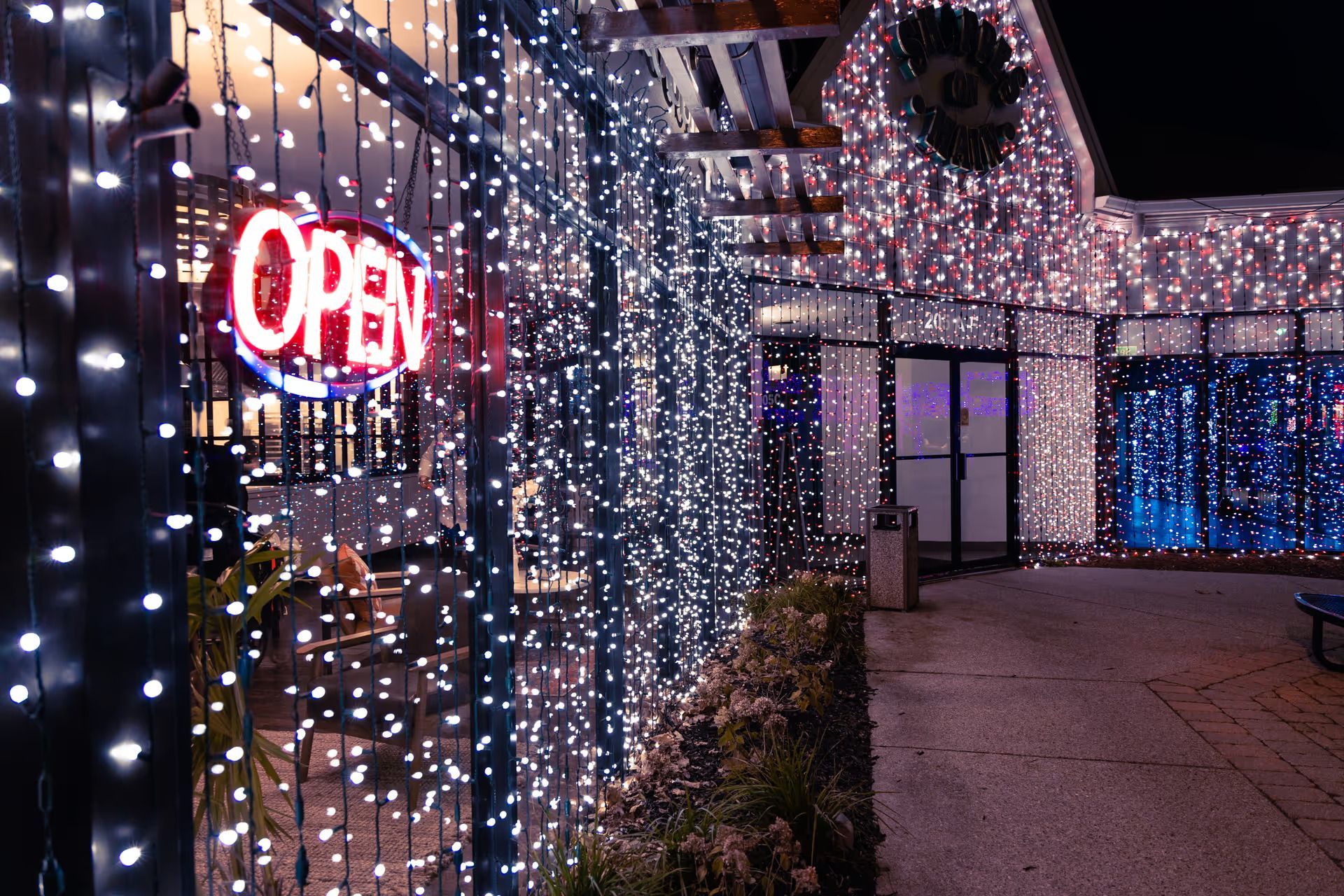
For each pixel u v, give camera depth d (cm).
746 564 766
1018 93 997
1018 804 363
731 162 458
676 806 351
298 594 750
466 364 243
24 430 103
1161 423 1190
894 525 752
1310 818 350
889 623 705
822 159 846
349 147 511
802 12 294
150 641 120
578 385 378
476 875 250
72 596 110
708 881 282
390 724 353
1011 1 1018
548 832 292
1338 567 973
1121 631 676
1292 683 536
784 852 285
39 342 108
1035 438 1102
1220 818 349
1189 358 1105
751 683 520
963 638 654
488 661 247
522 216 304
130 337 118
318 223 197
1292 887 297
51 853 106
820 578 743
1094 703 497
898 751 423
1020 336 1048
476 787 249
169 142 125
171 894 124
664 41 309
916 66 917
